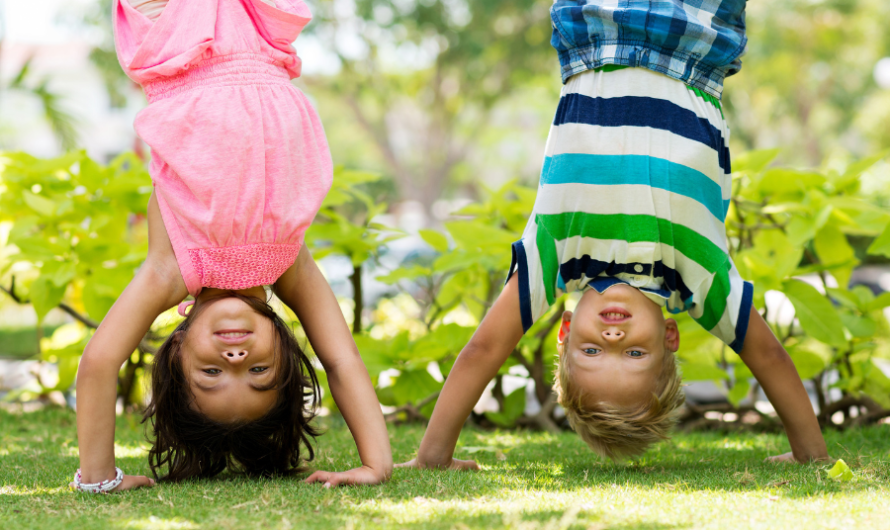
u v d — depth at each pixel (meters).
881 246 2.81
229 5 2.13
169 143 2.01
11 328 9.04
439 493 1.84
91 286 3.27
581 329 2.06
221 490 1.89
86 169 3.45
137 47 2.10
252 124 2.03
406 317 4.84
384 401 3.53
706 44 2.18
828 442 2.76
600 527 1.50
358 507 1.70
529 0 15.45
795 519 1.56
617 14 2.15
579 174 2.13
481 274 3.61
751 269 3.00
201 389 1.92
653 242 2.09
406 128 21.72
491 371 2.25
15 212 3.66
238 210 1.98
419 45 16.81
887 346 5.62
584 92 2.20
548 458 2.53
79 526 1.57
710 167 2.17
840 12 19.64
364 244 3.48
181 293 2.02
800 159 23.02
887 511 1.62
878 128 19.69
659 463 2.38
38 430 3.14
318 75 18.75
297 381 2.02
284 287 2.18
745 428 3.39
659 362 2.07
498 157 28.95
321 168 2.15
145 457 2.50
